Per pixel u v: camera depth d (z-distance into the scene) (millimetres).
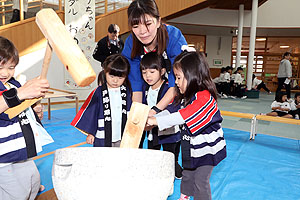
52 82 6988
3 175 1248
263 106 7688
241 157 3078
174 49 1531
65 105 6957
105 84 1905
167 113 1334
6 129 1202
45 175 2350
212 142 1447
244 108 7168
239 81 10336
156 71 1747
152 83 1812
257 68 15836
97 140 1876
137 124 623
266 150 3404
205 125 1275
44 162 2674
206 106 1279
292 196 2092
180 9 7312
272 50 15547
